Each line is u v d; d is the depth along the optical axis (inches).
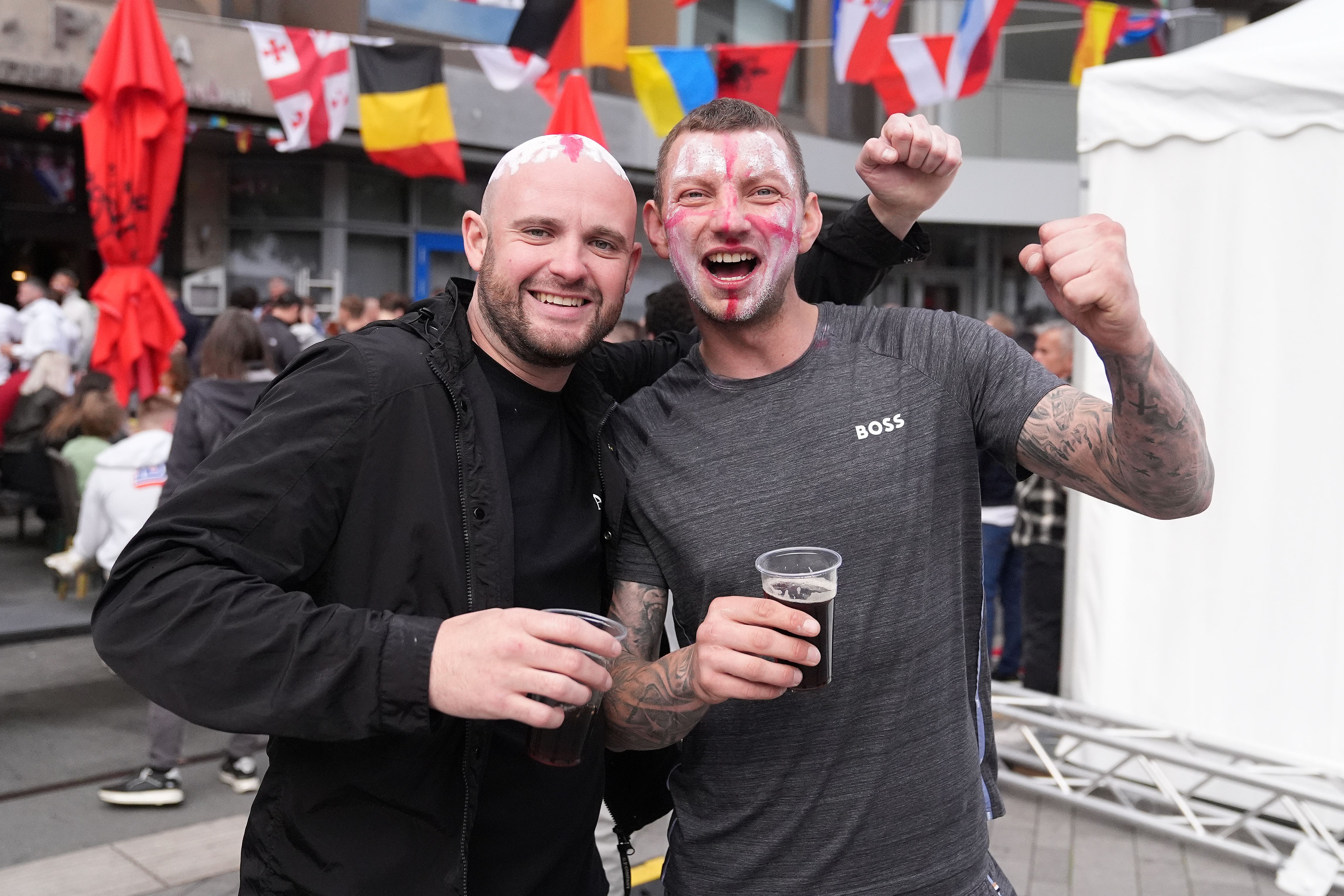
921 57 197.3
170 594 52.0
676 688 61.7
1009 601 212.2
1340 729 139.3
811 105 551.2
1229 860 140.9
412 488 58.9
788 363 69.9
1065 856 142.4
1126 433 54.5
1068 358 206.8
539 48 183.6
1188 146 147.9
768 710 65.7
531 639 49.5
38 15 343.3
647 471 69.9
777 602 56.5
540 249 62.4
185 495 54.9
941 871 64.5
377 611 54.5
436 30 425.1
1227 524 147.2
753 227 66.7
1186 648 151.1
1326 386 138.7
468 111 435.2
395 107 195.3
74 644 236.7
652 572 70.6
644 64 187.3
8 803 156.3
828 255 85.6
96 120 177.0
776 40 528.7
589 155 64.4
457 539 59.8
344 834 57.7
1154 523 153.4
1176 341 150.6
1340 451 138.2
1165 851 143.9
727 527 66.6
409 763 57.5
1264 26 162.2
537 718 49.0
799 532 65.7
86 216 440.5
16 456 289.7
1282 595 143.3
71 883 132.5
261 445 56.3
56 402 291.9
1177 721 152.3
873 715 64.9
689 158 68.4
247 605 51.6
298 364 60.6
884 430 67.0
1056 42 618.2
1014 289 662.5
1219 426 147.4
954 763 65.8
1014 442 65.5
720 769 67.2
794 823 65.0
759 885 65.9
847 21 184.2
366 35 404.2
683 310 159.6
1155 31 242.8
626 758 75.3
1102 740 150.9
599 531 68.5
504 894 62.3
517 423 65.9
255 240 448.5
